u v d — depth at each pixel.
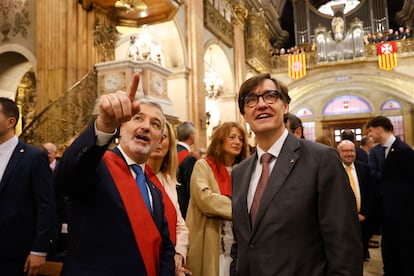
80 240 1.52
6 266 2.40
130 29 8.37
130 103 1.34
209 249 2.66
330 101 24.58
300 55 20.52
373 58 19.38
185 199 3.47
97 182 1.57
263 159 1.80
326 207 1.57
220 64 15.30
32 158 2.59
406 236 3.71
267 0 21.00
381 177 4.03
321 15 23.39
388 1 23.31
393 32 22.19
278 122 1.76
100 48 7.45
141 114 1.76
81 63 7.11
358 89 23.92
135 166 1.77
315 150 1.68
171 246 1.80
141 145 1.74
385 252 4.00
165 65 11.06
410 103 22.88
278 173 1.67
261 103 1.76
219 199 2.62
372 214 4.20
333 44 19.98
